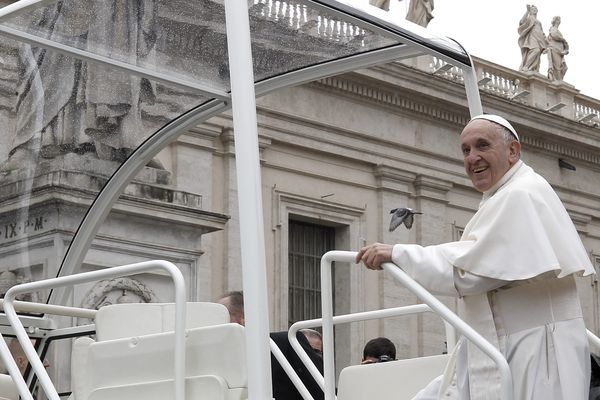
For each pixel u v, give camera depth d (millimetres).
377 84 35125
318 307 33969
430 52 7793
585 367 5398
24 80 9055
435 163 36688
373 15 7480
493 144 5652
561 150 40312
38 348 8617
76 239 9664
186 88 8789
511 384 5117
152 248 22156
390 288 34625
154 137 9461
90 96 9156
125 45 8211
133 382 6555
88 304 19797
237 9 6168
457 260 5402
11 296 6859
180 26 8094
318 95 34469
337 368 33500
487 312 5508
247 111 6008
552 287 5477
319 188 34250
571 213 40469
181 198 23094
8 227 9656
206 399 6195
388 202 35531
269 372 5598
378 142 35531
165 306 7785
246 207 5840
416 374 7426
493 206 5461
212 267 30453
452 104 36656
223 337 6254
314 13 7789
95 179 9672
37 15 7727
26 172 9594
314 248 34406
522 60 40844
